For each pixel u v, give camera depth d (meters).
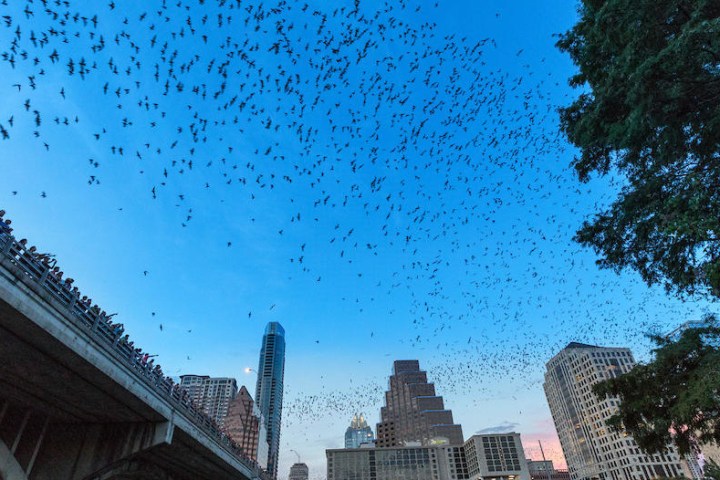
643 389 13.94
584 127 13.47
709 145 10.85
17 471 20.23
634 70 11.16
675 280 11.91
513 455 136.88
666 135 10.84
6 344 15.87
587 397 171.00
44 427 22.16
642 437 14.40
